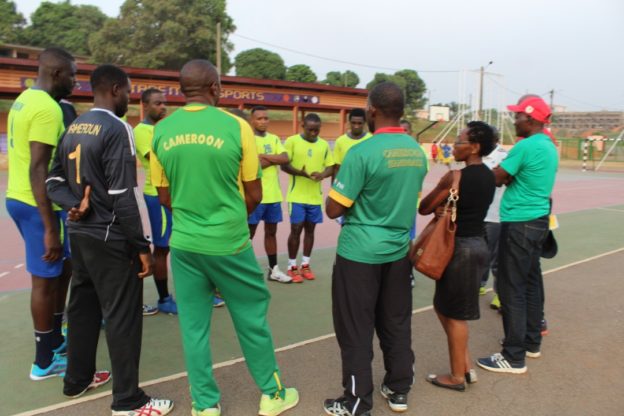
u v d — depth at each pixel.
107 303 2.73
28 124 2.94
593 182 19.38
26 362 3.54
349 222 2.85
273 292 5.25
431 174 21.50
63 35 46.91
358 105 31.86
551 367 3.55
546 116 3.42
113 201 2.62
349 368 2.81
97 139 2.62
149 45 40.09
